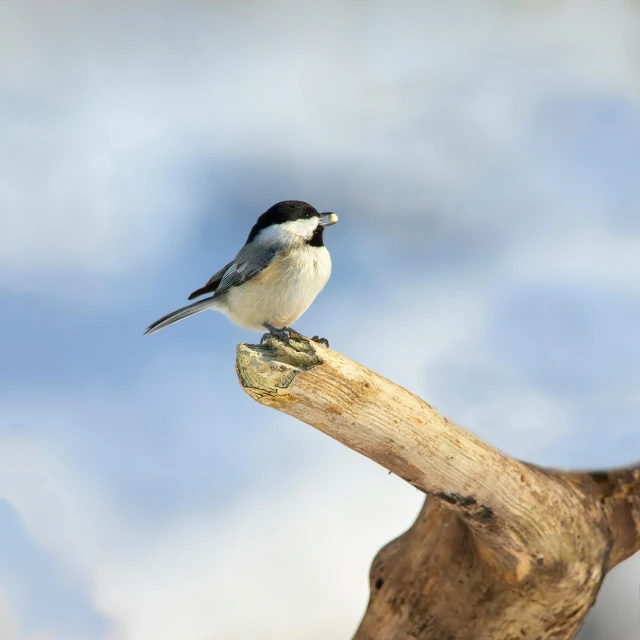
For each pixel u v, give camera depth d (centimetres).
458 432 516
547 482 562
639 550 638
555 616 589
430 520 629
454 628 611
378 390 475
